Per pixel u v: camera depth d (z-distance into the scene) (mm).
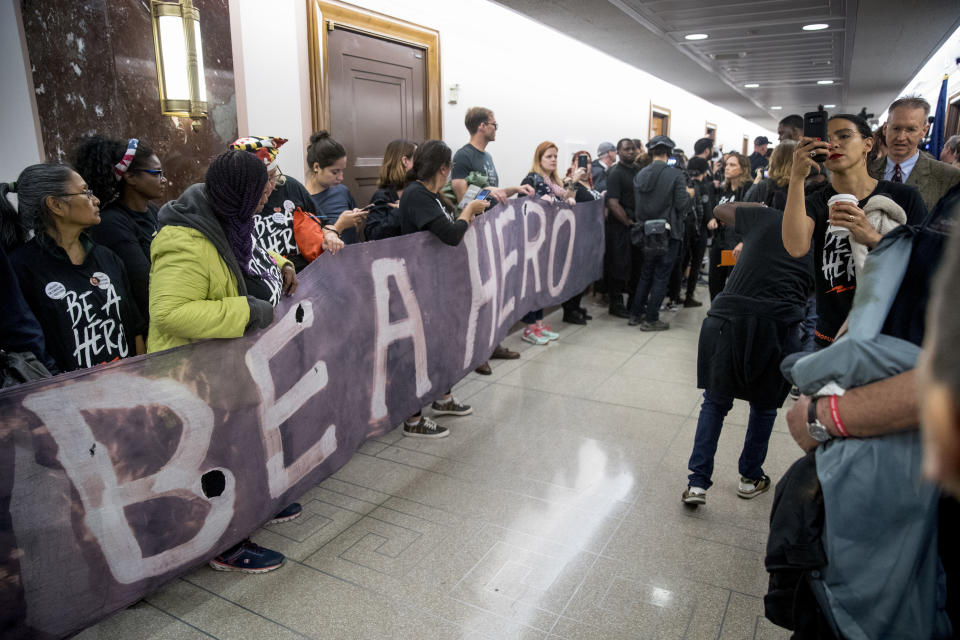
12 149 2861
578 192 5703
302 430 2420
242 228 2074
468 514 2730
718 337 2568
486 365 4527
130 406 1752
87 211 1971
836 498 1087
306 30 3936
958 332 392
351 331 2682
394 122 4824
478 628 2041
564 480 3018
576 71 7395
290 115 3898
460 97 5449
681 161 7465
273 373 2242
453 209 3783
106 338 2109
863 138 2164
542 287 4984
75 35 2777
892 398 999
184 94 3051
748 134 18938
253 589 2238
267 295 2197
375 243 2805
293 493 2400
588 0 4961
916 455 1001
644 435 3518
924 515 992
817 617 1172
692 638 1993
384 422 2990
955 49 7422
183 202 1976
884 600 1048
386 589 2236
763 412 2682
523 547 2486
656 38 6441
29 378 1726
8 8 2766
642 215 5562
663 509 2758
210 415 1992
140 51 2947
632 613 2107
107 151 2314
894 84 10281
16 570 1539
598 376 4504
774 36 6578
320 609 2133
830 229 2172
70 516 1633
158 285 1901
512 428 3623
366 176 4609
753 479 2830
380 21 4484
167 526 1884
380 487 2967
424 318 3217
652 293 5676
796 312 2480
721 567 2354
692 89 10914
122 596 1776
